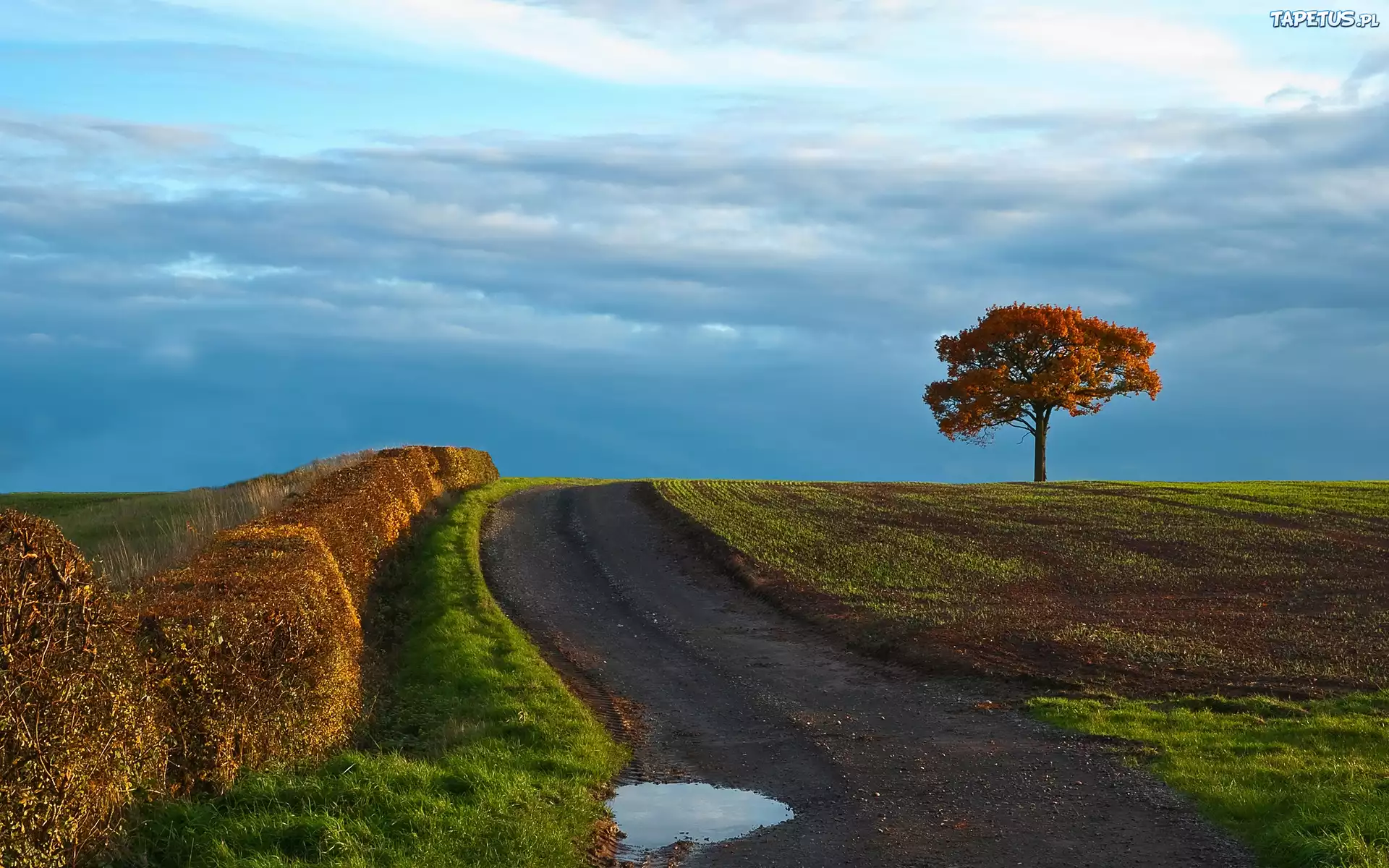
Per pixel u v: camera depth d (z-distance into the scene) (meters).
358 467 29.75
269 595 10.62
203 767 8.59
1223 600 23.45
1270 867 8.45
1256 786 10.62
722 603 24.61
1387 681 15.98
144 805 7.73
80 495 44.56
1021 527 35.47
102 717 7.14
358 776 9.50
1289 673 16.52
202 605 9.50
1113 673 16.61
